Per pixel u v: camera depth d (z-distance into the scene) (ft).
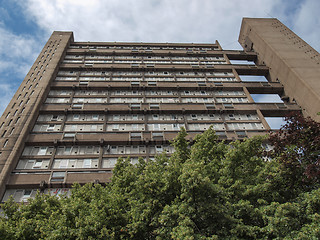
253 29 203.92
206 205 43.57
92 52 181.57
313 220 41.42
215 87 153.38
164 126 127.24
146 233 49.78
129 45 201.57
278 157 55.21
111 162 108.06
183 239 38.04
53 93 140.26
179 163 60.75
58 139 112.16
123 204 53.06
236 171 55.11
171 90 150.92
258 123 133.49
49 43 182.60
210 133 66.13
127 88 147.02
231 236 42.42
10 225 51.24
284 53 170.19
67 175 99.25
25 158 105.19
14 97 130.62
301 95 144.25
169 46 207.00
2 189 92.07
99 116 128.77
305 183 50.49
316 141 48.57
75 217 47.44
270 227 41.32
